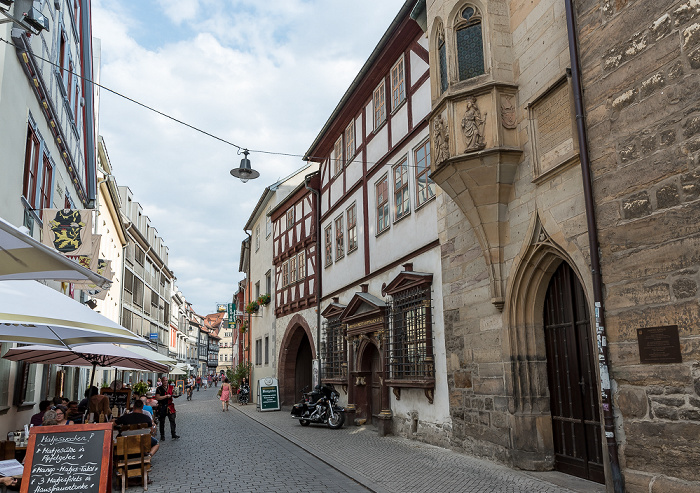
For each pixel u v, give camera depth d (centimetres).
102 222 2694
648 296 635
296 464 1088
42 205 1252
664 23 627
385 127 1628
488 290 1028
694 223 584
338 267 2014
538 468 905
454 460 1034
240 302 4481
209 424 1969
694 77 590
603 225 706
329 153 2194
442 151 1016
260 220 3375
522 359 945
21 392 1191
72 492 668
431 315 1275
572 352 879
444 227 1222
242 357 4328
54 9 1267
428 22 1112
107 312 2916
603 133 711
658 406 616
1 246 400
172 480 934
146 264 4728
